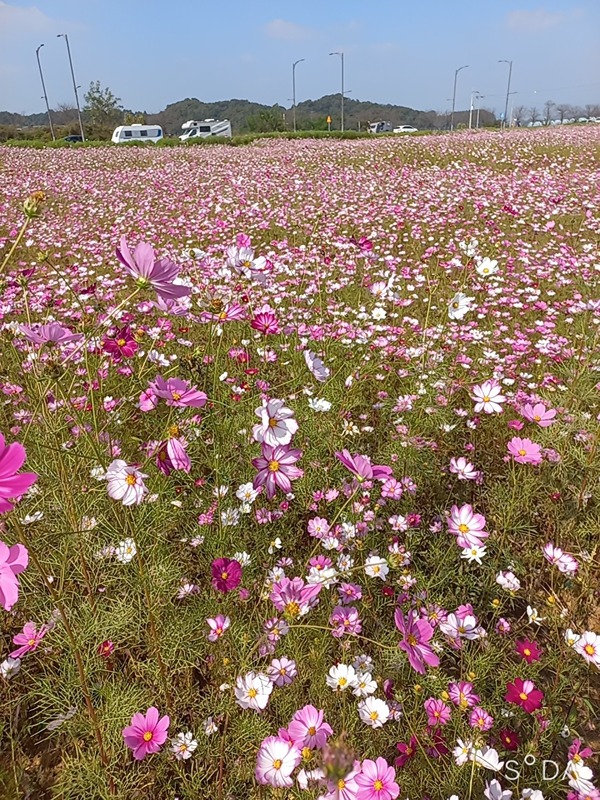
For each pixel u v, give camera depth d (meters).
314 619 1.82
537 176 10.39
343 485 2.22
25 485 0.85
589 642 1.58
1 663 1.61
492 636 1.85
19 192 10.86
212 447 2.45
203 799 1.44
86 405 2.16
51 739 1.62
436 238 6.73
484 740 1.45
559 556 1.88
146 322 4.14
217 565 1.61
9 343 2.35
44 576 1.29
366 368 3.07
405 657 1.68
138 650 1.82
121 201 9.66
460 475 2.17
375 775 1.18
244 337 3.41
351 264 5.23
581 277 4.96
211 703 1.61
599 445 2.35
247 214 7.89
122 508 1.81
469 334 3.70
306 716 1.27
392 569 2.02
